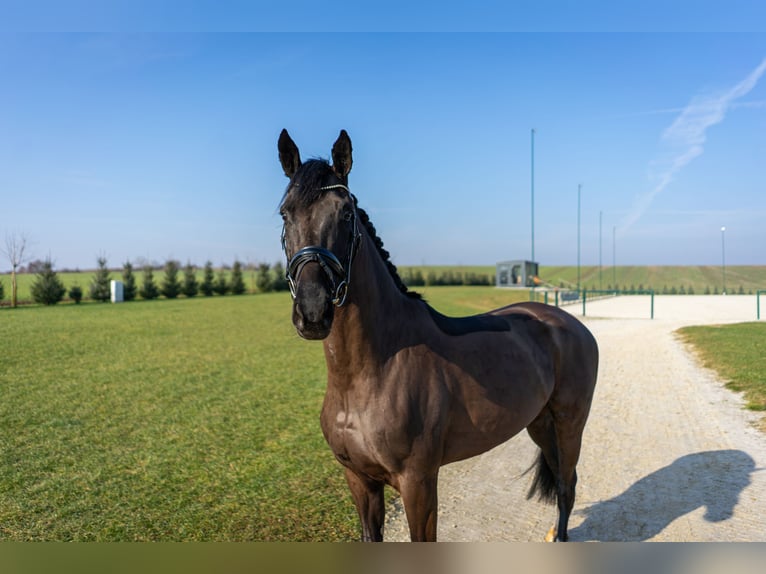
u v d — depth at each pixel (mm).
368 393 2438
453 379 2637
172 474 5070
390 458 2412
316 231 2211
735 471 4902
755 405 7324
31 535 3795
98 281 30250
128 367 10719
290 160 2541
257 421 6992
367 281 2457
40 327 16625
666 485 4633
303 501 4395
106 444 6027
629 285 61469
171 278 34375
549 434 3658
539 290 37125
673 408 7406
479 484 4883
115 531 3855
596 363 3756
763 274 65812
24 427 6680
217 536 3768
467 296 35031
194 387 9023
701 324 18141
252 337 15430
